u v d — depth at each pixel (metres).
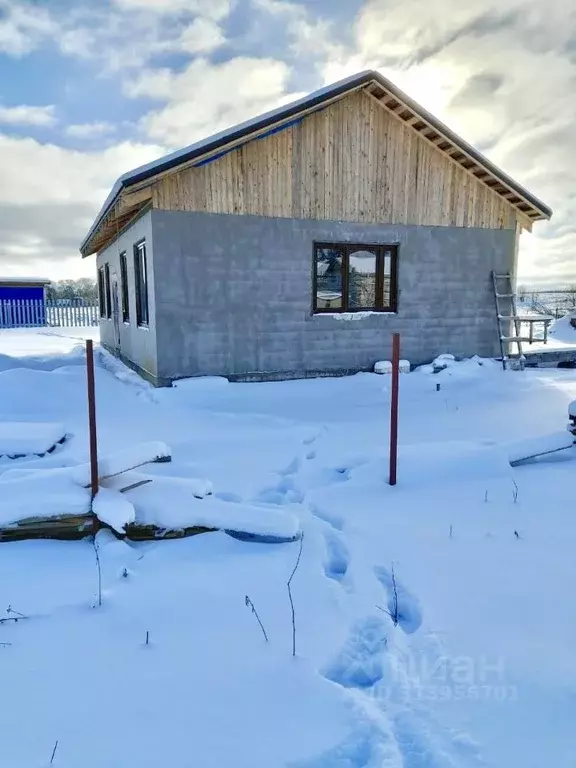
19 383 7.59
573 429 5.23
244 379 9.08
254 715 1.88
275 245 9.06
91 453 3.37
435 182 10.15
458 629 2.43
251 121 8.32
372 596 2.74
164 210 8.35
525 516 3.74
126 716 1.87
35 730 1.80
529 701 1.95
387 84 9.01
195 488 3.70
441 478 4.50
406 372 10.08
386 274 10.12
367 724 1.83
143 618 2.51
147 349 9.26
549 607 2.60
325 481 4.61
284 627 2.45
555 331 16.33
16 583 2.83
